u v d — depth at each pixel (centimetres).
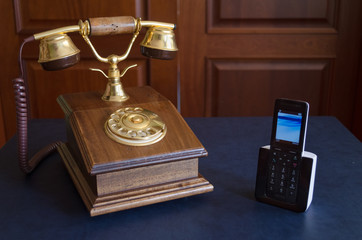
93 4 199
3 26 201
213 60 220
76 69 208
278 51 218
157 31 105
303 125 87
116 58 104
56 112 215
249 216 88
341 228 84
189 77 221
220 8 211
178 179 96
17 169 109
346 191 97
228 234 82
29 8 199
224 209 91
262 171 92
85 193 93
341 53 219
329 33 216
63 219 87
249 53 219
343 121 231
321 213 89
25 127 103
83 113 98
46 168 110
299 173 88
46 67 98
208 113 228
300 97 226
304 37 216
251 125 138
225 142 124
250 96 226
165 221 87
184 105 226
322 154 116
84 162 89
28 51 205
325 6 212
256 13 213
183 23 212
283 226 85
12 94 212
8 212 90
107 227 85
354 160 113
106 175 89
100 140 92
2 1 198
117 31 102
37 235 82
